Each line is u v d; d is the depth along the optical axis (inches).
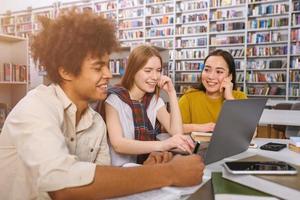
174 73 290.5
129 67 59.9
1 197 30.6
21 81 154.6
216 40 272.5
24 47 155.2
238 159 39.0
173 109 62.9
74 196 25.1
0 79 146.4
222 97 78.2
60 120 31.3
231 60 78.0
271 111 100.6
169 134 61.5
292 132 102.9
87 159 37.9
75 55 29.7
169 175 28.8
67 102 32.6
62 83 32.9
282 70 249.6
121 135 49.9
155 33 296.8
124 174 26.6
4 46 155.2
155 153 41.9
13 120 28.8
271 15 250.2
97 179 25.5
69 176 25.1
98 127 39.4
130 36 308.0
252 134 44.9
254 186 27.6
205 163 33.6
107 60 31.5
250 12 257.1
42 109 28.8
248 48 259.3
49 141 26.4
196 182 30.1
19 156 28.5
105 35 30.9
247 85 261.9
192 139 46.7
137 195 27.9
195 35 281.0
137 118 56.1
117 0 309.0
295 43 243.3
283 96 246.8
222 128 32.9
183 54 287.0
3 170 29.8
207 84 78.2
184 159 31.0
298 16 239.1
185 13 285.4
